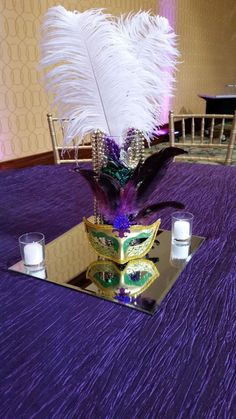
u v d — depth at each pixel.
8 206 1.19
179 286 0.75
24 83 3.53
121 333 0.62
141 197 0.81
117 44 0.73
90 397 0.49
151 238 0.87
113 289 0.75
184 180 1.43
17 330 0.63
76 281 0.78
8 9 3.22
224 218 1.08
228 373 0.53
